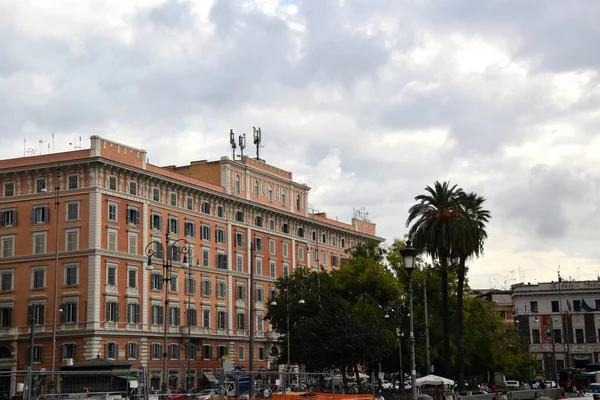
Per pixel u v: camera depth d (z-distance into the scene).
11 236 104.56
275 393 53.22
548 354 154.00
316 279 102.81
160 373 107.38
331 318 90.81
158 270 109.62
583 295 154.25
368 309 93.31
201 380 114.62
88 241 100.25
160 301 109.25
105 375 40.25
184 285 114.31
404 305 98.38
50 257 101.94
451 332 100.19
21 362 101.12
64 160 102.31
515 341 114.31
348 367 93.94
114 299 101.75
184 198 116.81
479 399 71.38
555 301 156.12
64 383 39.00
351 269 97.69
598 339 151.88
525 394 80.69
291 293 102.81
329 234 155.38
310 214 150.62
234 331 123.94
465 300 102.94
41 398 37.19
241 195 128.88
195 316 115.94
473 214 84.38
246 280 128.38
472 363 105.56
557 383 126.31
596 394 71.88
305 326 91.94
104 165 101.81
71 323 99.31
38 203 103.81
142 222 107.81
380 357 92.62
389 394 86.81
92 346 97.69
